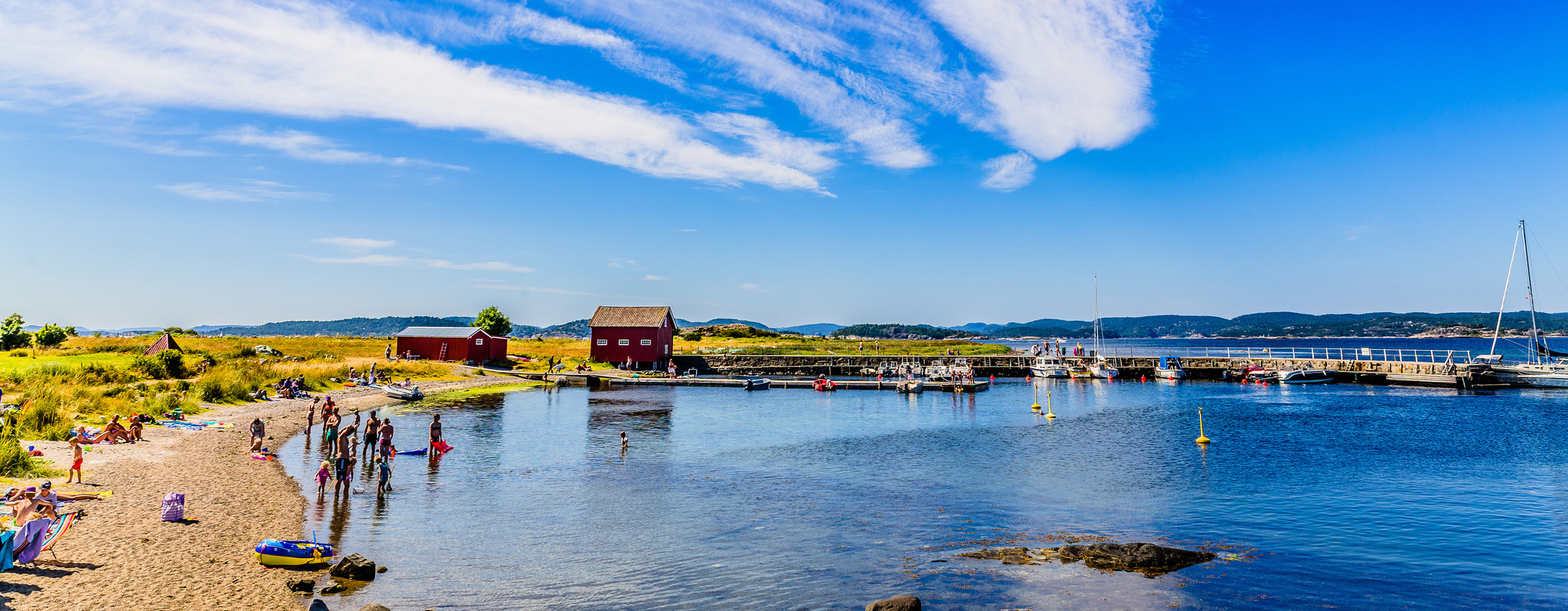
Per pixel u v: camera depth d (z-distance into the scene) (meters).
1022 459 36.97
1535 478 31.75
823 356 113.00
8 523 17.30
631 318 104.25
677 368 105.69
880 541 22.27
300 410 50.12
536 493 28.42
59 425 31.91
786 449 40.12
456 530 22.84
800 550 21.33
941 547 21.72
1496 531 23.45
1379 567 19.95
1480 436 43.81
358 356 100.75
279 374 63.72
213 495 24.44
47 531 16.45
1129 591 17.89
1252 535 23.09
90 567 16.48
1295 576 19.12
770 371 112.38
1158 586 18.28
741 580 18.69
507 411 56.66
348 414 51.19
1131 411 59.66
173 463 28.84
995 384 91.25
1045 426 50.22
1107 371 95.69
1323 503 27.39
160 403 41.91
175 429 37.16
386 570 18.61
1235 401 67.19
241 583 16.61
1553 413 54.34
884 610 16.05
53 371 49.66
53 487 22.64
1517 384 75.38
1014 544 22.02
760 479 31.67
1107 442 42.88
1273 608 16.95
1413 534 23.14
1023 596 17.61
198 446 33.31
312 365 76.38
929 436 45.16
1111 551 20.41
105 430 31.77
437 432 36.06
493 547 21.17
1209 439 43.88
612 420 52.00
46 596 14.55
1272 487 30.23
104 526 19.59
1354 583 18.66
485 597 17.09
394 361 90.31
